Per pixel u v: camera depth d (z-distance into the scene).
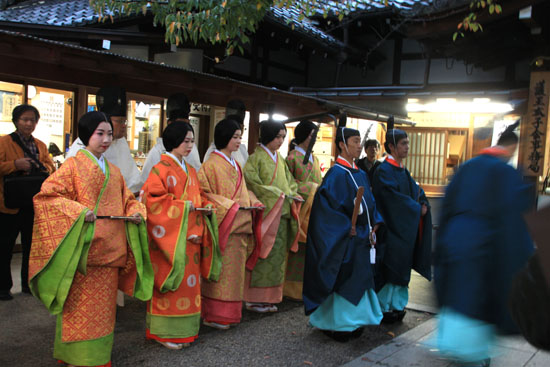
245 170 5.07
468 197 3.03
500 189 2.96
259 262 5.04
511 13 7.48
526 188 2.97
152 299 3.98
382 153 11.93
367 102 9.91
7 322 4.37
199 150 9.66
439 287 3.13
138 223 3.53
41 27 7.49
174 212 3.84
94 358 3.35
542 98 8.16
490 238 2.93
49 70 4.91
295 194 5.25
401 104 10.17
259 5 5.51
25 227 4.96
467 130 11.24
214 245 4.17
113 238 3.37
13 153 4.86
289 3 6.21
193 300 4.05
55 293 3.17
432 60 11.73
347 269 4.19
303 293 4.31
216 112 9.55
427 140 11.58
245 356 3.94
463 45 9.08
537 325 1.55
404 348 4.15
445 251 3.08
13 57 4.62
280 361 3.86
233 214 4.30
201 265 4.23
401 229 4.75
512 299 1.66
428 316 5.21
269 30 9.99
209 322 4.63
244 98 6.57
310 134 5.55
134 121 7.48
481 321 2.92
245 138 10.13
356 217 4.25
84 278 3.31
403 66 12.15
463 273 2.95
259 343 4.25
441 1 8.27
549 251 1.43
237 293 4.53
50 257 3.16
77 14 8.72
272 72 11.88
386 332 4.68
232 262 4.48
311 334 4.54
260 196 4.93
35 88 6.48
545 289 1.53
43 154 5.17
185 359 3.82
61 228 3.16
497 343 3.76
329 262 4.13
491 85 10.80
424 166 11.64
